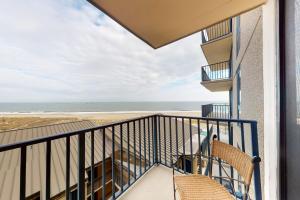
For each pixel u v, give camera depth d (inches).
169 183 96.5
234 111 296.5
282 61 66.6
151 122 122.7
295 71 59.0
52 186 186.4
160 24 103.7
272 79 73.7
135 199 83.0
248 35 141.5
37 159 228.2
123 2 81.4
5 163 221.3
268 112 77.5
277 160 69.0
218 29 358.0
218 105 541.6
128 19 98.1
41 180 190.7
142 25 105.7
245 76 162.2
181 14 92.5
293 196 60.0
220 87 462.3
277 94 68.8
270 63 75.6
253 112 124.4
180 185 64.2
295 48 58.7
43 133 341.7
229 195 57.8
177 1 80.5
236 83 257.0
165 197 84.0
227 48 363.3
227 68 434.0
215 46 352.5
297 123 57.8
